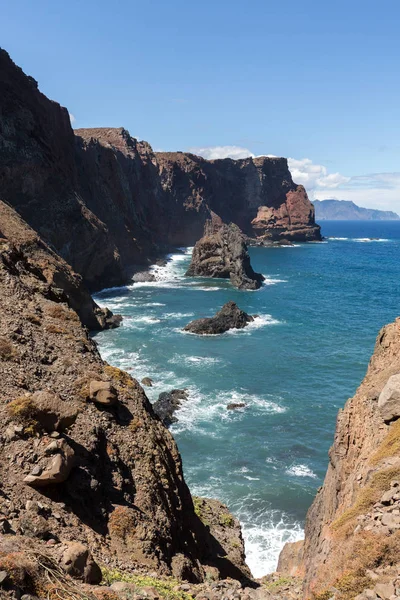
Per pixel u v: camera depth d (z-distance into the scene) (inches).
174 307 3179.1
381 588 350.6
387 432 628.7
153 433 760.3
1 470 531.2
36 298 1035.9
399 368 721.0
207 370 1964.8
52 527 482.0
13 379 697.6
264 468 1274.6
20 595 320.8
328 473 775.1
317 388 1807.3
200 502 967.6
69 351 862.5
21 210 3208.7
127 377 872.9
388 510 450.0
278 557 957.2
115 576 442.9
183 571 563.2
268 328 2659.9
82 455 609.6
